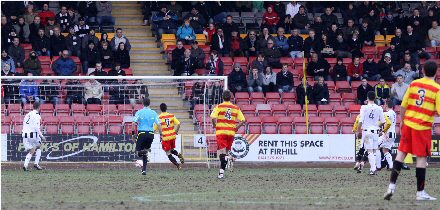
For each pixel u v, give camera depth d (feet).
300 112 264.11
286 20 304.09
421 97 123.75
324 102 267.18
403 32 296.10
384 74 282.97
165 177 181.37
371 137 189.26
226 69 284.20
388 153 207.62
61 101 249.34
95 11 296.71
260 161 232.12
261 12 318.86
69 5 306.14
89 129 240.32
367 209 113.29
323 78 270.87
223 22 303.68
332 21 300.20
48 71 274.57
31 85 236.84
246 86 271.69
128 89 249.14
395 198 129.49
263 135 232.53
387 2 322.14
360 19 311.68
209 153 230.48
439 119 257.14
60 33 282.15
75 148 227.61
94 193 138.00
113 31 299.79
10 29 276.21
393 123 206.08
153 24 300.81
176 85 257.14
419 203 121.29
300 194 136.98
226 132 175.42
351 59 292.40
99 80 252.21
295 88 273.75
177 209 113.50
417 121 123.75
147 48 296.71
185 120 251.60
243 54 290.35
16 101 244.42
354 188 150.10
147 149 192.54
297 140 233.14
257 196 133.18
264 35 286.87
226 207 116.06
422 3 317.83
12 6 289.53
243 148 231.71
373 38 303.68
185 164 229.86
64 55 266.16
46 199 127.34
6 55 264.11
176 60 270.05
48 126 239.91
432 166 229.66
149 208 114.62
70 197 130.72
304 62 272.72
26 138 208.44
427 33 306.96
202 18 301.43
